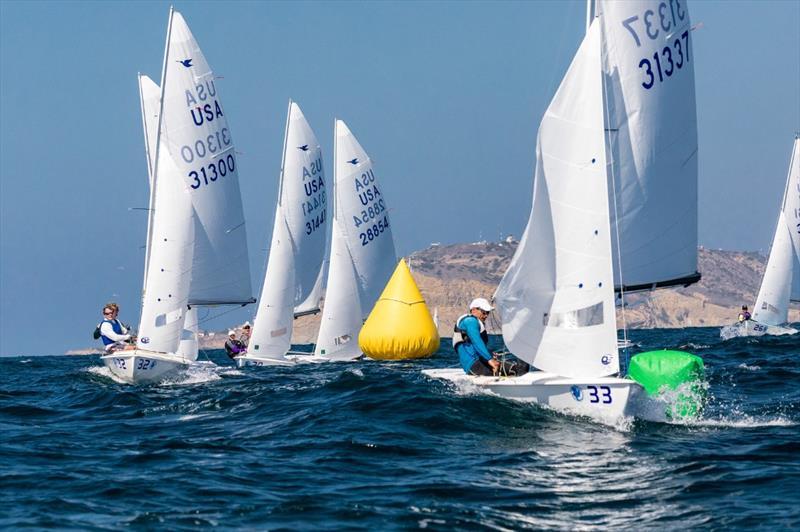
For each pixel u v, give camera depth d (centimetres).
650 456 2567
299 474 2459
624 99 3972
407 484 2323
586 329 2947
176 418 3512
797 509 2059
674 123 4034
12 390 4794
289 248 6588
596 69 2892
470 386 3275
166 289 4906
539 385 3061
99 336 4953
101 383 4772
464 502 2159
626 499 2172
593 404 2986
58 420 3584
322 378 4766
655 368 2964
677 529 1952
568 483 2316
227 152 6506
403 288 6800
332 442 2825
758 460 2511
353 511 2091
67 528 1980
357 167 8131
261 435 3025
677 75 4038
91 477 2456
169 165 4950
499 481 2339
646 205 4003
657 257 4025
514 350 3053
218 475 2459
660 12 3997
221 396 4009
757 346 7425
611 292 2914
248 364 6444
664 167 4022
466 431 2905
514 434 2853
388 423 3038
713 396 3844
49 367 7862
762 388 4125
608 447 2684
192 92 6344
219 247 6462
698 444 2720
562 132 2933
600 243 2912
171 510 2122
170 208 4934
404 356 6712
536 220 2986
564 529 1964
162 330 4903
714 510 2072
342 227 8100
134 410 3772
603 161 2897
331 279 7044
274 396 3894
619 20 3962
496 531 1955
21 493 2297
